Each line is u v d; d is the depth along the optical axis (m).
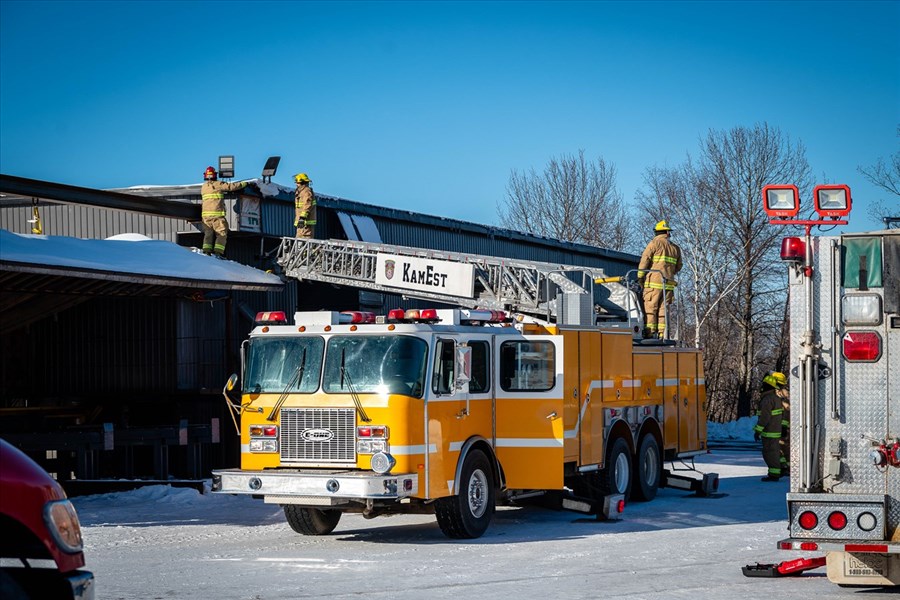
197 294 21.95
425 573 9.71
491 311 13.24
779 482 18.92
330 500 11.47
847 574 8.23
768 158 46.62
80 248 19.05
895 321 7.81
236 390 21.91
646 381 16.22
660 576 9.43
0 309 20.27
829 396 7.91
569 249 38.47
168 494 17.03
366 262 22.02
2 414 21.66
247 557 10.84
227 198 23.50
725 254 47.75
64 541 4.94
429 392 11.63
